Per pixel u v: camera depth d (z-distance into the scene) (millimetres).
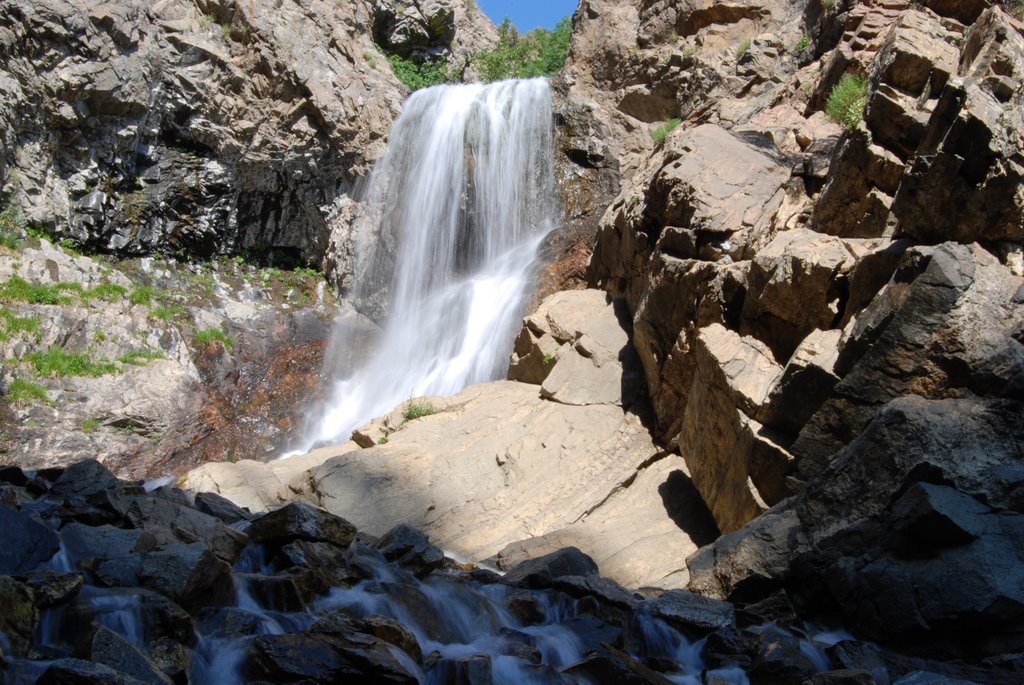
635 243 14406
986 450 7645
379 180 20516
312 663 5414
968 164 8750
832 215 11297
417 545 8188
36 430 14828
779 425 9484
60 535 6305
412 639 5988
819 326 9914
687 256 12602
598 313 15273
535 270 19109
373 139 20578
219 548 7117
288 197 20328
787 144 13906
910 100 10844
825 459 8852
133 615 5543
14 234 16812
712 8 20281
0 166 16406
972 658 6836
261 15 19531
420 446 13172
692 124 17531
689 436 11438
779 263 10266
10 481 8234
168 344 17375
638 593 8719
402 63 24422
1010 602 6719
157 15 18719
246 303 19297
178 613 5629
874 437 8000
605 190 20328
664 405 12609
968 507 7242
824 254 9906
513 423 13586
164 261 19281
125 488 8664
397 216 20219
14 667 4836
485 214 20391
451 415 14352
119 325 17000
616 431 13078
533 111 21469
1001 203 8734
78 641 5129
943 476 7477
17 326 15695
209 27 19359
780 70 17609
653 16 21219
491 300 19078
